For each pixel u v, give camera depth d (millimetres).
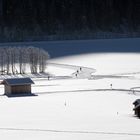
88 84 128500
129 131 64375
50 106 91375
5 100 102250
